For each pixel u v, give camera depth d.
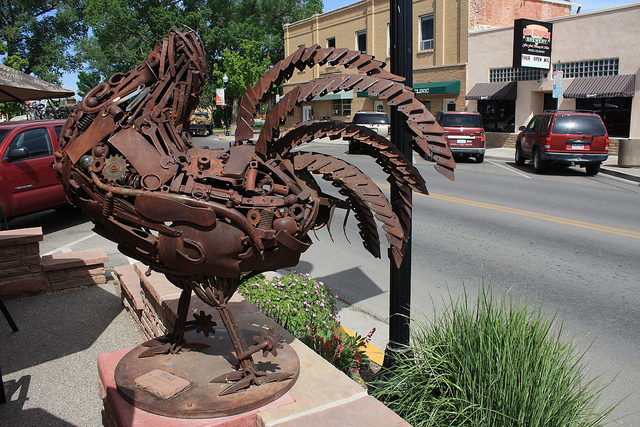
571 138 15.62
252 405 2.50
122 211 2.54
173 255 2.51
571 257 7.45
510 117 25.00
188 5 45.69
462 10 26.30
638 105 19.72
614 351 4.61
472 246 8.05
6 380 3.99
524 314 3.31
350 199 2.98
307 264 7.26
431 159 2.50
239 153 2.62
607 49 20.58
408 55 3.68
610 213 10.42
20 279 5.67
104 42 42.34
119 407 2.54
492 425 2.89
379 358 4.49
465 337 3.28
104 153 2.56
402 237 2.67
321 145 27.39
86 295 5.82
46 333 4.84
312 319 4.35
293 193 2.62
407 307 3.86
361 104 32.75
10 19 35.78
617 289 6.16
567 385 2.99
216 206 2.41
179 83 2.66
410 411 3.28
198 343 3.11
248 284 4.64
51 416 3.53
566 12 29.92
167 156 2.53
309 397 2.63
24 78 4.58
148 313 4.59
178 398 2.53
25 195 8.70
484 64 25.62
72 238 8.68
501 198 12.13
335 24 34.34
